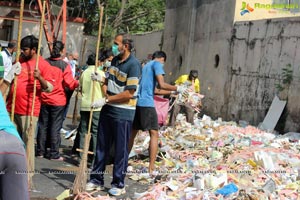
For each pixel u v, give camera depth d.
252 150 9.39
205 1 18.69
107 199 6.38
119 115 6.59
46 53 24.06
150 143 7.75
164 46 22.84
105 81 7.00
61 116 8.68
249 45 15.36
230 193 6.48
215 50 17.48
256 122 14.52
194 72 12.57
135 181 7.55
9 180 3.53
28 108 6.58
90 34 29.97
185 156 8.92
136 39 28.14
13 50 10.73
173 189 6.78
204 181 6.85
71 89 8.61
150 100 7.63
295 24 13.46
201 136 10.91
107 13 29.66
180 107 12.12
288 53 13.60
